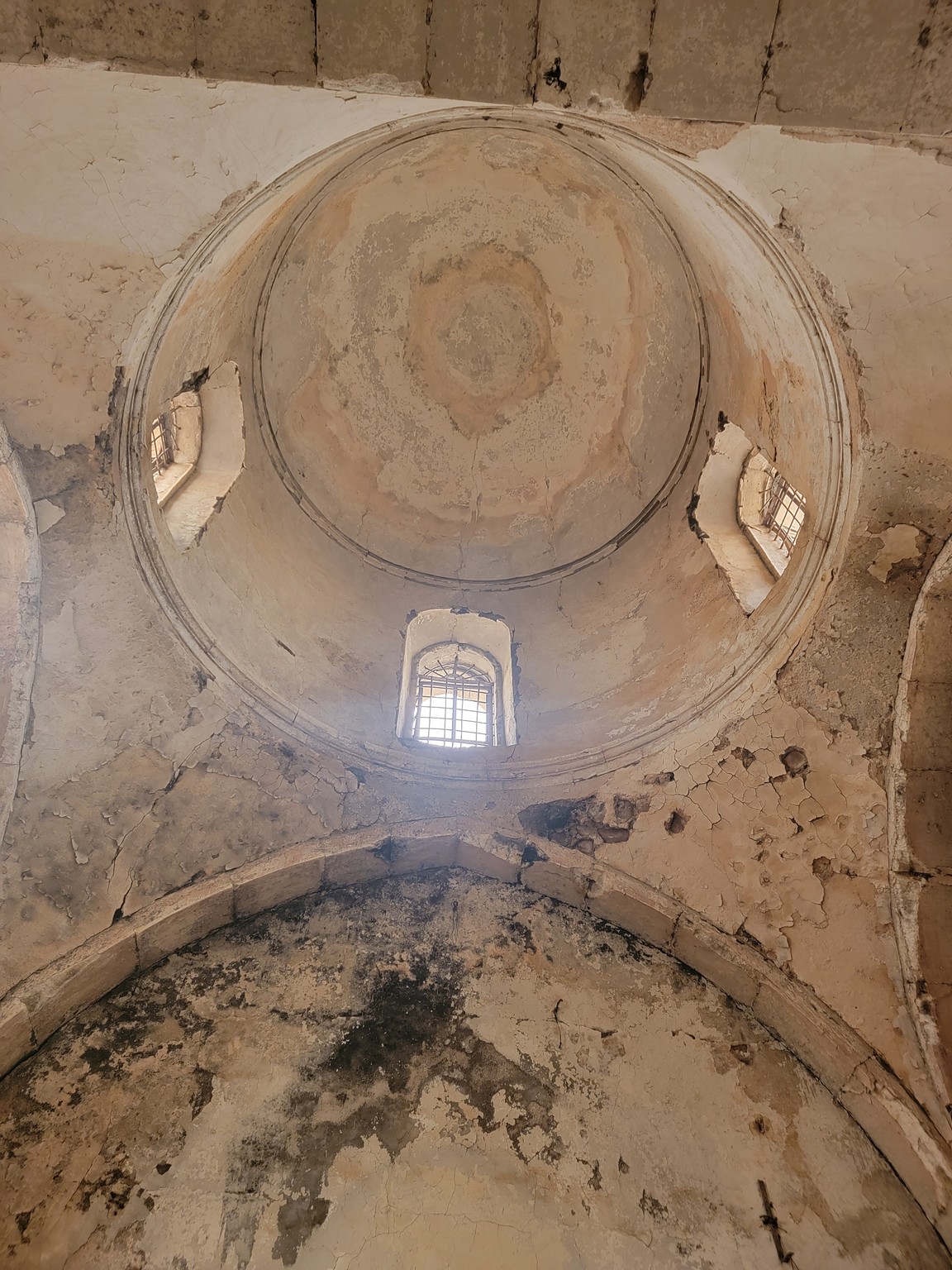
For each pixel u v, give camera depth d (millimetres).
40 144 4871
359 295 9234
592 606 8961
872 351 5852
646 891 7082
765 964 6699
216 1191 5422
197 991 6480
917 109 4043
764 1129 6094
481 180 8867
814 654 6789
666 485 8883
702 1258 5414
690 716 7355
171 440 8141
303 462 9031
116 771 6641
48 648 6457
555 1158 5816
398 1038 6387
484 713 8820
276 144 5168
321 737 7445
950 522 6180
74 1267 4996
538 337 9617
